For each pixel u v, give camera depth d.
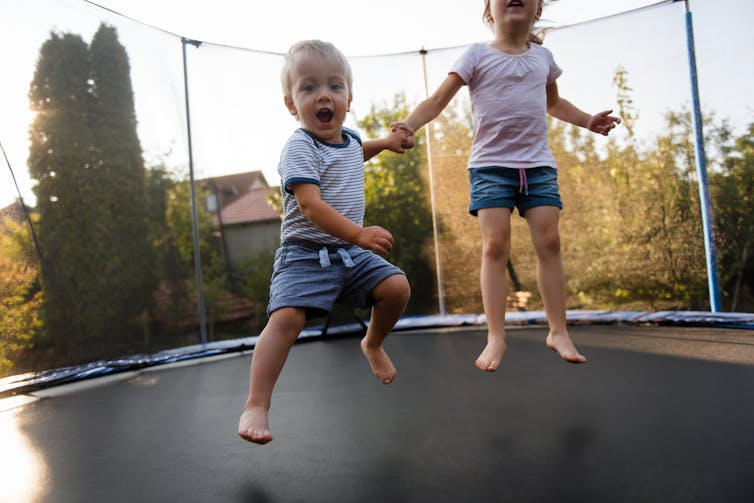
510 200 1.78
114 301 2.70
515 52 1.83
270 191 3.33
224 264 3.19
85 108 2.68
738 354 2.15
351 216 1.48
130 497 1.13
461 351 2.58
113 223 2.73
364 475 1.17
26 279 2.37
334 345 3.05
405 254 3.45
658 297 3.02
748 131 2.72
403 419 1.56
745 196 2.76
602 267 3.14
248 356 2.91
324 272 1.41
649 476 1.08
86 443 1.53
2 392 2.19
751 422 1.37
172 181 3.01
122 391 2.21
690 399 1.59
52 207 2.51
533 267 3.31
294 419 1.63
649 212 3.01
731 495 0.98
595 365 2.10
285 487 1.13
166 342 2.90
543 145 1.82
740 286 2.80
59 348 2.46
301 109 1.45
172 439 1.52
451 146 3.41
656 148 2.96
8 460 1.41
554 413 1.53
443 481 1.11
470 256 3.41
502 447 1.29
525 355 2.36
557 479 1.09
